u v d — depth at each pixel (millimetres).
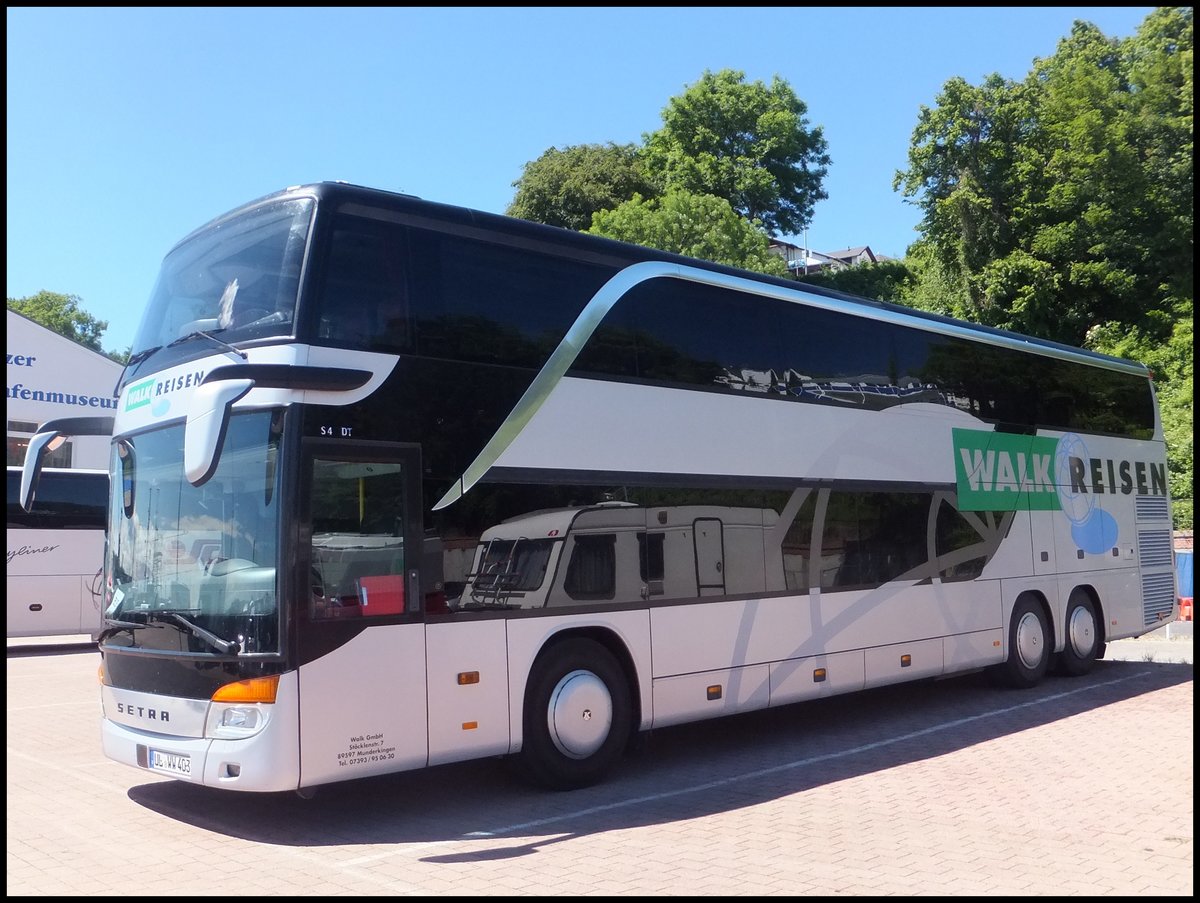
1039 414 13695
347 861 6117
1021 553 13000
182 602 6883
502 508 7590
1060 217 40031
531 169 51469
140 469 7535
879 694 13289
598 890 5508
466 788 8086
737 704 9125
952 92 42438
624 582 8336
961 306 41719
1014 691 13086
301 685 6367
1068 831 6723
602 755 8109
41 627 19688
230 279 7293
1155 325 35656
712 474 9172
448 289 7574
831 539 10273
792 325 10289
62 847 6496
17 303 65438
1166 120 37625
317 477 6617
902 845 6395
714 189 50938
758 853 6219
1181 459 30062
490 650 7367
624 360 8648
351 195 7168
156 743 6789
